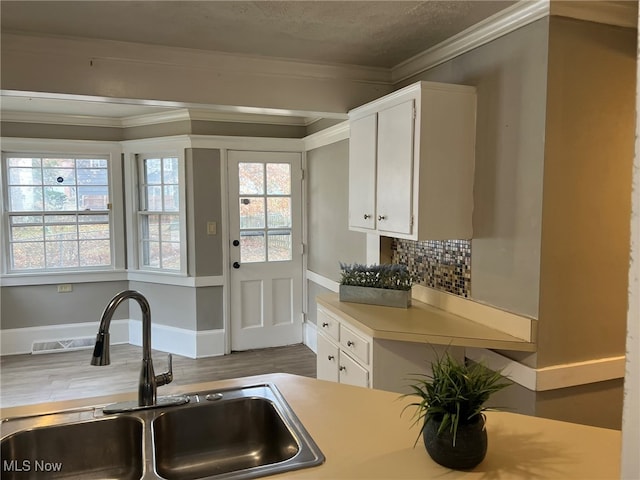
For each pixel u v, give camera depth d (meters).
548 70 2.01
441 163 2.41
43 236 4.66
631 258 0.54
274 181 4.68
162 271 4.64
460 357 2.41
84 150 4.64
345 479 1.05
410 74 3.00
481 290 2.44
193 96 2.79
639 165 0.53
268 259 4.72
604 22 2.08
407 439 1.24
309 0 2.07
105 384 3.84
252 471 1.08
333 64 3.00
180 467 1.42
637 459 0.54
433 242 2.85
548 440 1.22
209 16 2.25
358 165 2.96
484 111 2.39
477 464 1.08
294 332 4.88
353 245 3.76
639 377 0.53
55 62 2.54
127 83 2.66
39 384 3.84
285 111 3.03
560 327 2.12
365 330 2.38
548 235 2.07
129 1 2.08
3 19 2.26
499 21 2.21
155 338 4.72
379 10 2.17
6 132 4.44
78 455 1.35
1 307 4.55
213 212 4.48
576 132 2.08
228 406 1.49
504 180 2.26
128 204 4.74
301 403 1.46
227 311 4.59
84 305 4.78
